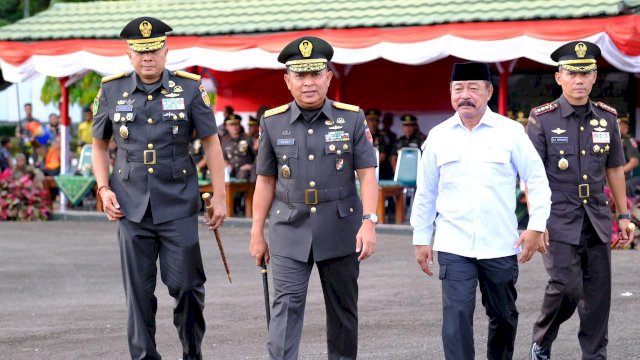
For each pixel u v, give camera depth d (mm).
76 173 22141
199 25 20969
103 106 7883
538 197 7152
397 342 9430
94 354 9117
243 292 12305
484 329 9945
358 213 7516
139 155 7750
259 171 7590
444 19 18188
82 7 22656
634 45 16766
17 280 13414
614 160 8211
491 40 17734
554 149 8078
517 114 20875
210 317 10750
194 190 7871
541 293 11797
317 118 7461
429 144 7246
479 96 7070
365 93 22484
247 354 9070
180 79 7898
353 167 7496
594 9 17125
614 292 11789
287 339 7328
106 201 7730
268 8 20750
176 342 9586
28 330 10180
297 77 7371
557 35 17250
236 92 23969
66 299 12008
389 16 18953
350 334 7562
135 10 22109
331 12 19797
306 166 7410
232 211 20312
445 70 21734
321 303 11422
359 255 7348
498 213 7129
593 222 8016
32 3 36844
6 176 20984
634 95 20016
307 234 7391
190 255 7777
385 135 20797
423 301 11516
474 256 7098
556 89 20625
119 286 12930
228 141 20469
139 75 7844
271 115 7555
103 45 21266
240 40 20047
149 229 7754
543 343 8211
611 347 9125
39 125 29656
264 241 7605
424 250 7289
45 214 20891
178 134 7805
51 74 21594
